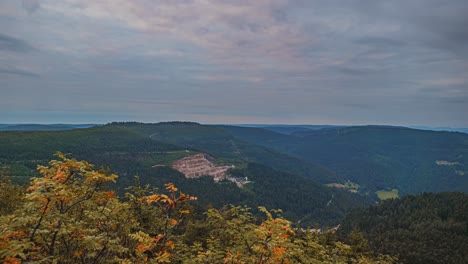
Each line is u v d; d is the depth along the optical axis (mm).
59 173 5848
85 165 6285
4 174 22891
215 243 10539
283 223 7492
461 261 61844
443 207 107062
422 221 98125
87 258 7066
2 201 17172
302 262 8867
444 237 79000
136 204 11727
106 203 7656
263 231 7027
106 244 6562
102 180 6555
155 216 12258
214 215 10922
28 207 5340
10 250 4805
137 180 13695
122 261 6859
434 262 61750
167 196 7547
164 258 7203
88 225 7199
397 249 67812
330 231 22094
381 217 115750
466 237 79375
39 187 5242
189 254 9859
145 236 7199
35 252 6078
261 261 7254
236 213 10602
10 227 5277
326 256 10320
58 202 6375
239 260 7840
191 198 7641
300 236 11430
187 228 17281
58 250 6934
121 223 7742
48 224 5844
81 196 6777
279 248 6879
